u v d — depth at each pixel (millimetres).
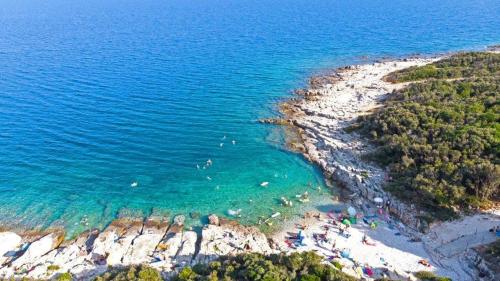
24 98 98312
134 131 82500
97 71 119938
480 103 76750
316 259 42969
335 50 141625
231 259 44625
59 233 55875
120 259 49812
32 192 64250
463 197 55031
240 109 93000
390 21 192000
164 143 78125
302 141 78562
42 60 131750
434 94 85250
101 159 72625
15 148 75625
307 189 64688
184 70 120812
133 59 133125
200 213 59562
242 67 123312
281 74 116375
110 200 62594
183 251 51000
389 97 93000
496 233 50406
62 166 70562
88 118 87812
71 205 61469
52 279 46125
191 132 82438
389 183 62156
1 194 63750
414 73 105188
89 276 46781
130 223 57531
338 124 82938
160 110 92312
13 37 172250
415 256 49625
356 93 98750
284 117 88188
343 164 69000
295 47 146375
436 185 56750
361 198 61469
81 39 166875
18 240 54438
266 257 44312
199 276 40812
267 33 172250
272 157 73688
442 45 145625
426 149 62656
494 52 124250
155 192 64438
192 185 66125
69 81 110688
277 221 57594
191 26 195625
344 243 52219
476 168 54781
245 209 60250
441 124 69438
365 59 130375
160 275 44719
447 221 53625
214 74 117000
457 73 102375
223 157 73812
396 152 66625
